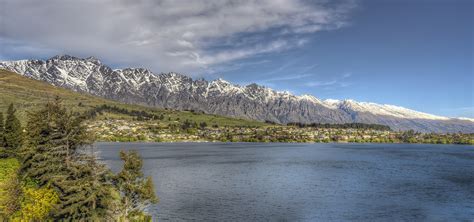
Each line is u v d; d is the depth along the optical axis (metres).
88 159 71.38
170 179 136.25
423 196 105.25
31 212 54.06
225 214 84.56
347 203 96.12
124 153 57.06
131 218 55.59
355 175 148.88
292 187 119.56
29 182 73.06
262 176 145.12
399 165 187.62
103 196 52.47
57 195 56.44
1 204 57.03
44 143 76.06
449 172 159.75
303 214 85.12
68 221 51.34
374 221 79.94
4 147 135.88
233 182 129.62
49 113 79.25
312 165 186.50
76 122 78.88
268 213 85.75
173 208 89.44
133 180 56.97
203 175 147.62
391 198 102.31
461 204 95.31
